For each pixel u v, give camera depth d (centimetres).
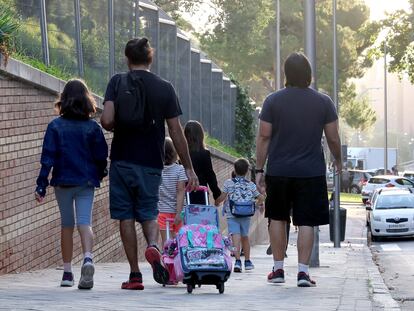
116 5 3972
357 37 15875
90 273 2050
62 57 3362
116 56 3950
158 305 1759
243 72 15950
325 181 2255
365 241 7731
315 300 1995
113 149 2016
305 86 2253
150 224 2023
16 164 2631
